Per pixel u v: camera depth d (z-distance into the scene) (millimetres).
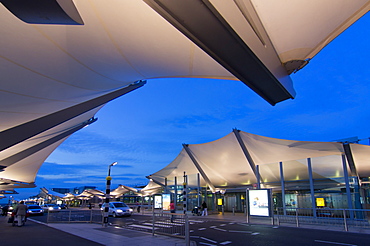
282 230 12922
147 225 15883
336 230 12852
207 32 2297
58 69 6195
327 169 18500
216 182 27047
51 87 7191
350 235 11141
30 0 2367
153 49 5980
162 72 8086
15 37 4434
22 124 9633
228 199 29094
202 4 1955
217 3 2008
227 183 26641
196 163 25234
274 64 3369
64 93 8219
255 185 23969
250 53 2623
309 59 4094
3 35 4305
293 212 19344
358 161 17500
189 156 24828
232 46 2492
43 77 6332
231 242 9570
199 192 26812
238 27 2354
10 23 4027
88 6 4121
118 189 50625
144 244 8680
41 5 2486
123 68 7551
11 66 5312
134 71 8141
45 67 5852
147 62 7035
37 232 11945
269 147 19109
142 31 5059
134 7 4184
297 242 9500
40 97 7668
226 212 28438
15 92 6598
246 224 16016
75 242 9070
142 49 6023
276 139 17844
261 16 3094
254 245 8984
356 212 16078
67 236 10570
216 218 20562
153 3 2012
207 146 22297
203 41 2438
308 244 9109
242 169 23062
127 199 63281
